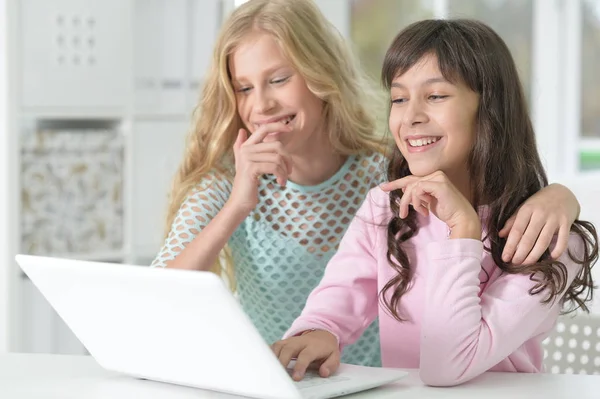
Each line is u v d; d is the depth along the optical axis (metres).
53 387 1.29
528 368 1.50
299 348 1.39
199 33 3.35
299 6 1.88
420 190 1.41
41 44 2.97
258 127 1.83
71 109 3.05
